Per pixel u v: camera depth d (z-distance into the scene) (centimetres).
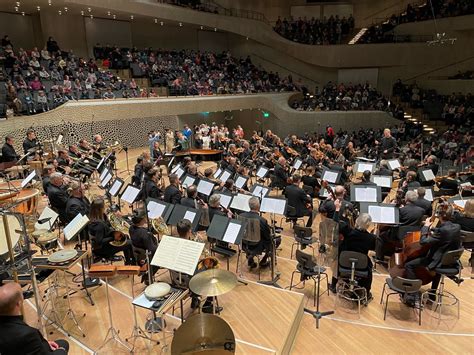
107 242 642
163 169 1590
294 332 557
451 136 1903
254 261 772
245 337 520
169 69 2414
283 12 3192
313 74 2978
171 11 2414
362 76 2786
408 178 934
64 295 612
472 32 2373
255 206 678
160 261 448
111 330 500
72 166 1169
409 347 530
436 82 2503
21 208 774
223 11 2989
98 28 2380
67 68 1911
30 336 329
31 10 2067
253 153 1520
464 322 585
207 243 830
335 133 2497
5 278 468
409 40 2631
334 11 3159
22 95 1573
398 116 2409
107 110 1800
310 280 714
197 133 1866
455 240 569
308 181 1076
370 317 600
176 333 362
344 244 613
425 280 616
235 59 3011
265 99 2606
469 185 969
